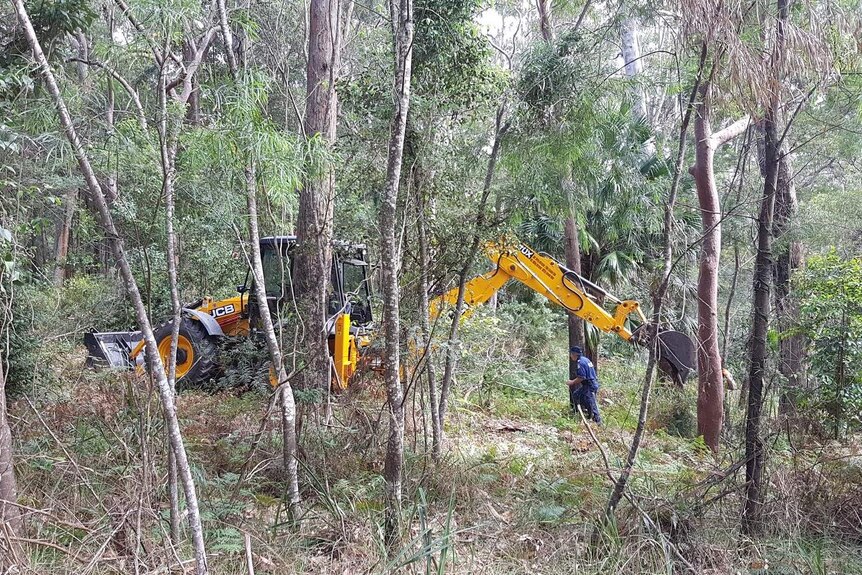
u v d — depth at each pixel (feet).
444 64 20.93
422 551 13.98
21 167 17.80
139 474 15.78
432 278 22.76
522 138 22.08
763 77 16.84
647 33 25.13
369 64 22.98
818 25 17.26
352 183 21.90
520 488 21.71
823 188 50.80
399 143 16.83
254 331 31.55
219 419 25.23
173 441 13.33
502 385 39.45
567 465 24.59
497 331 35.04
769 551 17.12
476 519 18.58
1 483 13.71
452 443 26.43
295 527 16.56
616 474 22.89
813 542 17.88
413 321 22.06
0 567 12.91
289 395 17.62
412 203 21.29
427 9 20.58
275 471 20.26
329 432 22.99
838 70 18.52
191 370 33.86
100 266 44.39
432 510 18.89
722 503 18.95
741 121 34.35
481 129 22.86
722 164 54.80
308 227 26.84
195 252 31.89
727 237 38.01
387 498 16.87
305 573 15.07
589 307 32.86
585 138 22.17
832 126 20.86
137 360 34.58
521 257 32.94
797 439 22.54
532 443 29.01
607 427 33.42
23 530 14.32
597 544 16.76
